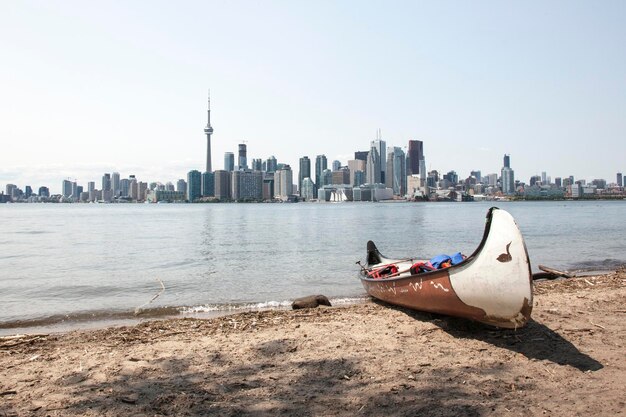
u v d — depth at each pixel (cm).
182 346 835
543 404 553
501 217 793
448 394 589
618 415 520
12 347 848
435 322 970
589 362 696
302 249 3281
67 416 541
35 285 1877
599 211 12212
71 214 12938
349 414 538
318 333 911
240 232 5256
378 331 920
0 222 8144
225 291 1702
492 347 788
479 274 797
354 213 12381
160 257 2872
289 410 551
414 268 1077
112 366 724
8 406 570
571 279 1580
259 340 866
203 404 572
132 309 1382
